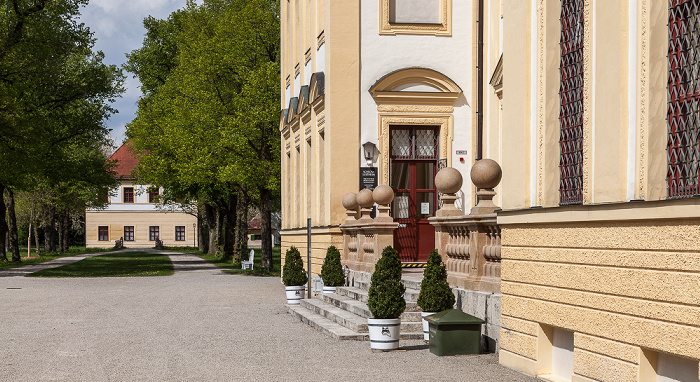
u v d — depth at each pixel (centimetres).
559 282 861
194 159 3394
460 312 1077
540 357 911
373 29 1888
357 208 1847
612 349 761
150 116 4106
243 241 4303
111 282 2938
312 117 2156
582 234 815
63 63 4044
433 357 1058
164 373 966
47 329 1441
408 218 1897
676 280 664
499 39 1742
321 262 1995
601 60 795
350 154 1873
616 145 765
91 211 9319
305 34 2391
